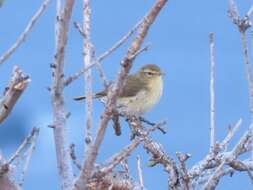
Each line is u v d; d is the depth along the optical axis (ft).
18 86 19.30
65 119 20.86
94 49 25.58
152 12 18.35
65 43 20.48
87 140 22.20
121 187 26.25
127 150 21.39
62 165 20.53
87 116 22.91
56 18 21.08
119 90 18.94
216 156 28.27
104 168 21.12
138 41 18.56
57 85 20.80
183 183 26.13
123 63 18.62
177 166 26.66
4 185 19.06
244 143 27.63
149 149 28.50
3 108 19.36
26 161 20.94
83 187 19.34
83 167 19.31
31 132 21.16
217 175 25.76
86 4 25.54
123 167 26.91
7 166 18.78
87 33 25.12
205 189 25.34
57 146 20.70
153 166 28.50
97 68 27.12
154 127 22.39
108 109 18.97
